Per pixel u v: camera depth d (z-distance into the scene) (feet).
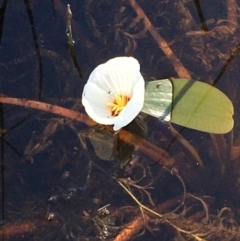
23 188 1.15
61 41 1.28
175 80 1.20
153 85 1.20
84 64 1.25
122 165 1.17
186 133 1.19
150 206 1.14
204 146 1.19
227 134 1.20
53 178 1.16
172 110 1.19
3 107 1.21
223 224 1.14
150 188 1.15
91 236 1.12
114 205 1.14
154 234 1.12
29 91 1.23
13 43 1.28
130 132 1.19
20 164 1.17
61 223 1.13
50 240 1.11
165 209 1.14
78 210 1.13
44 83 1.23
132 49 1.28
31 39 1.28
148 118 1.20
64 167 1.16
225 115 1.18
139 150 1.18
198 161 1.18
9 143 1.18
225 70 1.26
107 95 1.17
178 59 1.26
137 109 1.12
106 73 1.15
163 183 1.16
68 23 1.23
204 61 1.27
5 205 1.14
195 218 1.14
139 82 1.11
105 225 1.12
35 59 1.26
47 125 1.20
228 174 1.17
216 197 1.15
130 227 1.12
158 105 1.19
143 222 1.13
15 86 1.23
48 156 1.17
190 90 1.20
